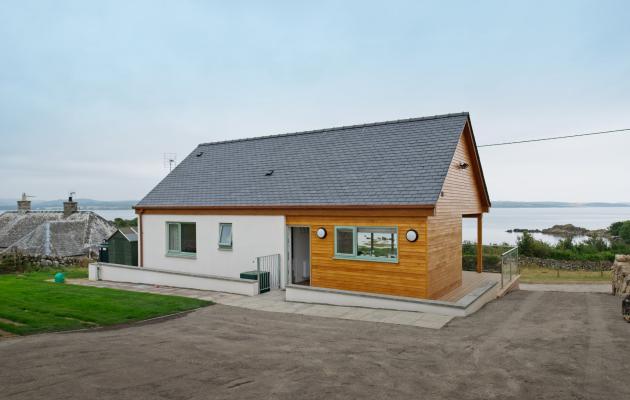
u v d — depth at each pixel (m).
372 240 13.02
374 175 13.86
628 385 5.79
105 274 18.31
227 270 16.17
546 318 10.26
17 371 6.64
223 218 16.27
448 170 13.26
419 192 12.26
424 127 15.12
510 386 5.89
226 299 13.52
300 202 14.20
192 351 7.79
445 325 9.81
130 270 17.45
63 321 10.41
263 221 15.25
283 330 9.58
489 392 5.72
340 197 13.55
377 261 12.74
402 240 12.31
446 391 5.79
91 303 12.42
